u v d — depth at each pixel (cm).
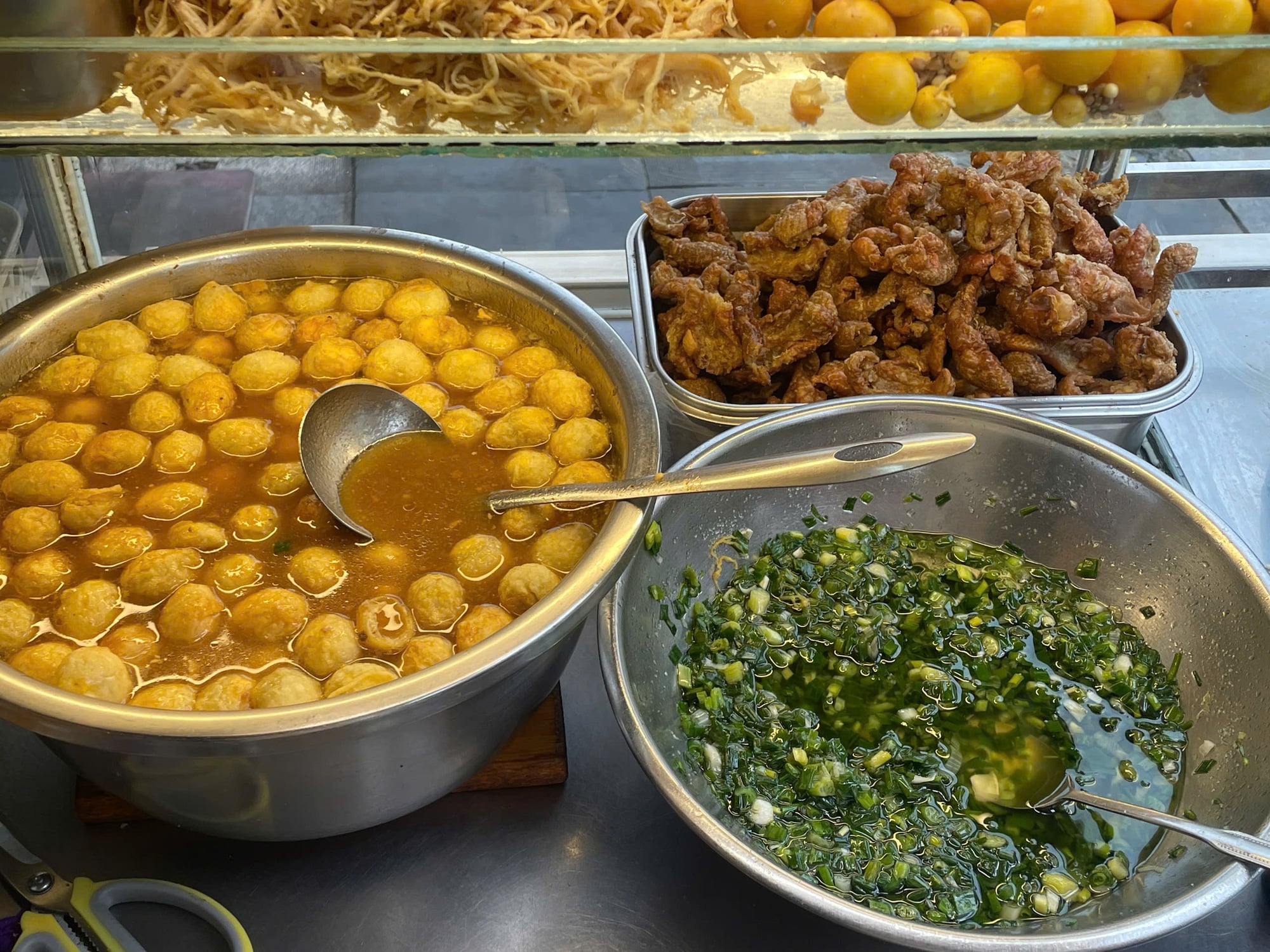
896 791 93
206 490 91
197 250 106
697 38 98
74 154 91
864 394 123
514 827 99
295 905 92
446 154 94
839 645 106
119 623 82
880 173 173
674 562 108
